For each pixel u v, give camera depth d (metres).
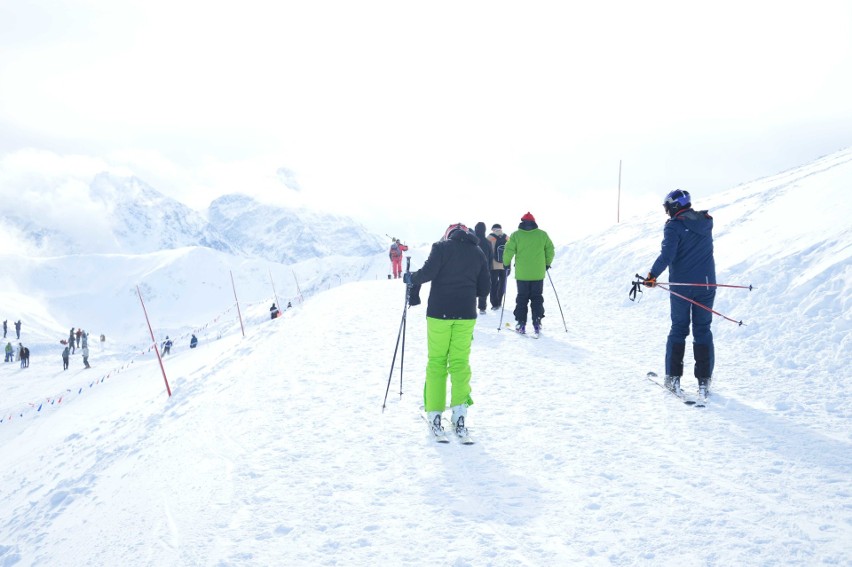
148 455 6.84
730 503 4.18
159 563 3.89
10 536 6.03
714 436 5.47
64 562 4.57
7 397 32.91
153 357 49.09
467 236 5.89
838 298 8.64
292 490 4.78
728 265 12.02
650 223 19.14
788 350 7.89
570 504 4.30
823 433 5.39
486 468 5.02
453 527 4.05
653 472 4.77
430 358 5.90
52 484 8.62
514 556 3.66
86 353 43.06
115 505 5.50
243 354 12.53
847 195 12.33
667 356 6.79
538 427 5.96
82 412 21.95
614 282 14.91
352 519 4.23
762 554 3.54
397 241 23.97
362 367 8.89
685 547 3.66
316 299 18.00
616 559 3.58
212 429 6.71
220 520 4.38
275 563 3.73
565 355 9.02
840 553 3.50
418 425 6.18
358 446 5.66
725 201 18.02
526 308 10.70
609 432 5.73
